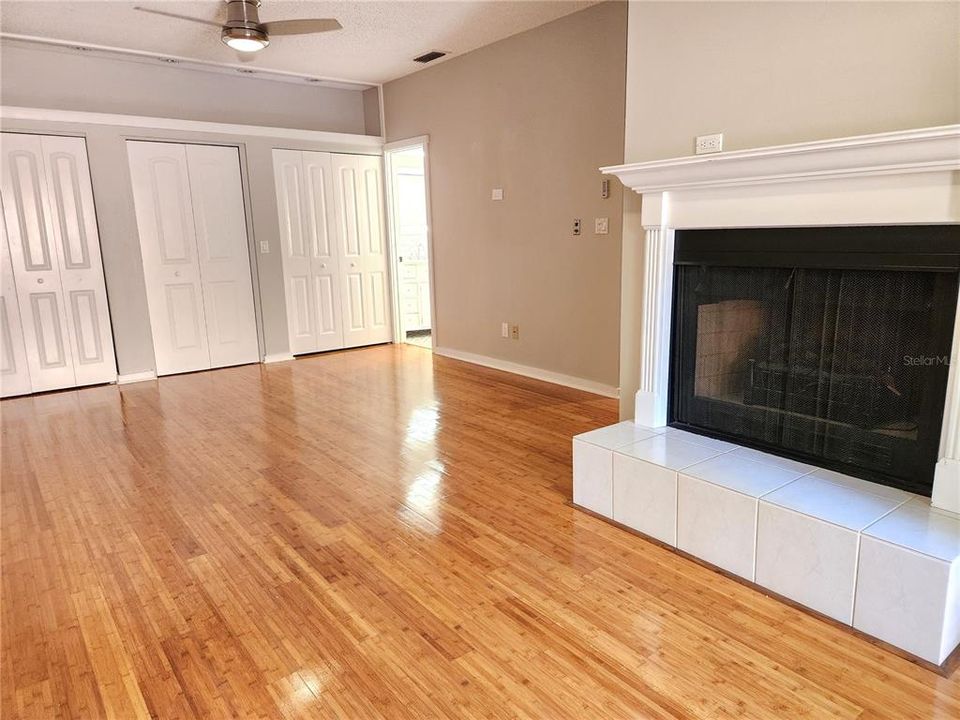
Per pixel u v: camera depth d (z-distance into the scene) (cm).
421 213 727
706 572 212
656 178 242
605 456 246
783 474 215
